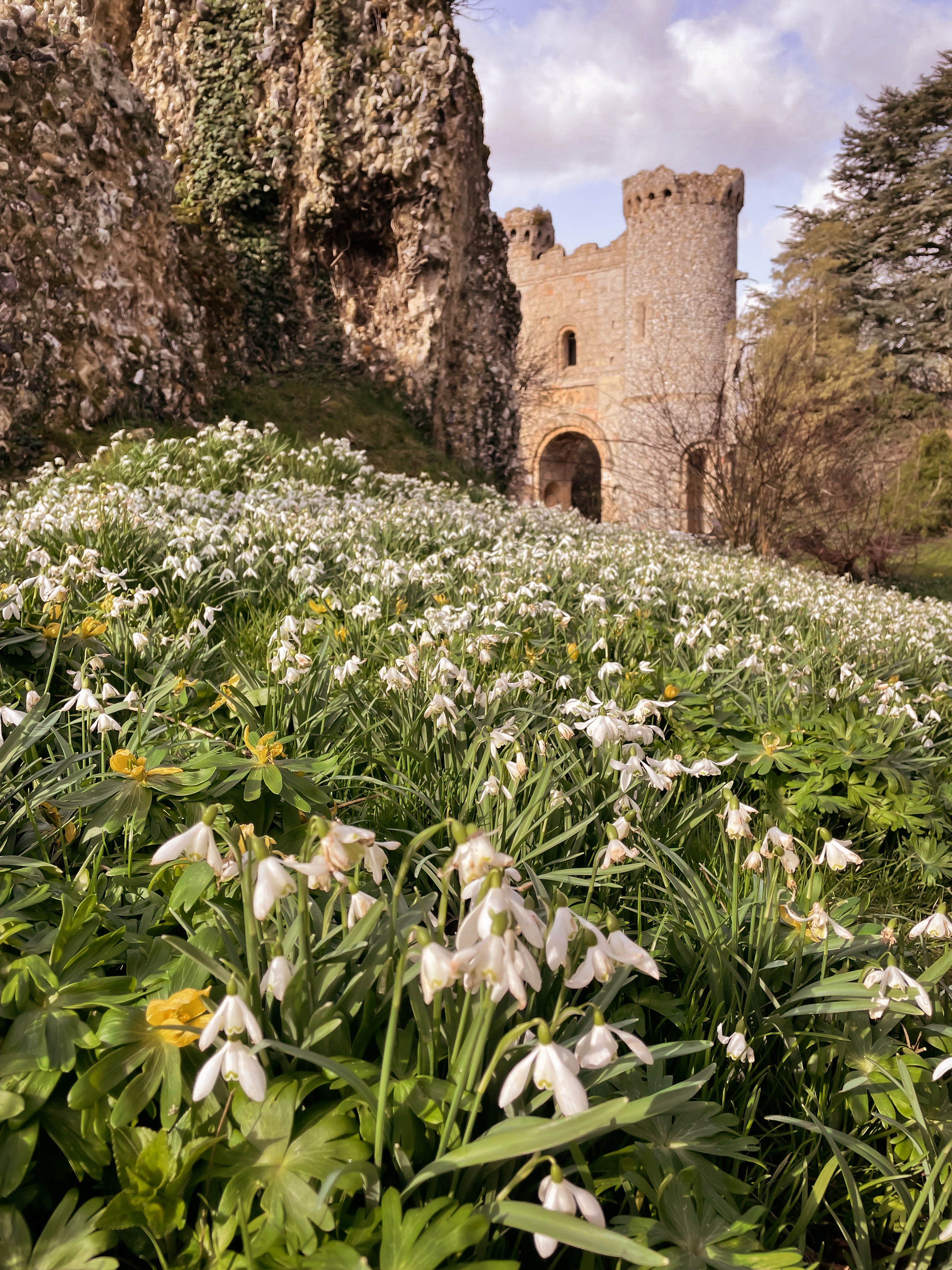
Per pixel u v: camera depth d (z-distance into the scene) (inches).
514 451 770.8
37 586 139.1
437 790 101.8
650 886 89.8
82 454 425.4
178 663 135.6
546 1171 52.7
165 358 506.9
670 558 382.0
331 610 184.4
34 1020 53.6
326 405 612.1
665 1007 73.0
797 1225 58.4
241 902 70.1
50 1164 51.1
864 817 138.1
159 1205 44.8
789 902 84.7
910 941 94.6
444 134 636.1
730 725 153.7
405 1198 45.0
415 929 43.9
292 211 651.5
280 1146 47.1
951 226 1396.4
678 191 1660.9
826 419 679.1
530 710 124.5
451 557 272.7
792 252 1457.9
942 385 1369.3
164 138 661.9
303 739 104.3
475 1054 46.5
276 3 627.2
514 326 784.9
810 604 298.0
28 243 436.8
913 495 986.1
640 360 1734.7
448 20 643.5
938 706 206.5
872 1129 68.9
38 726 86.4
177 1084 50.1
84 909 63.2
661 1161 54.8
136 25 700.7
